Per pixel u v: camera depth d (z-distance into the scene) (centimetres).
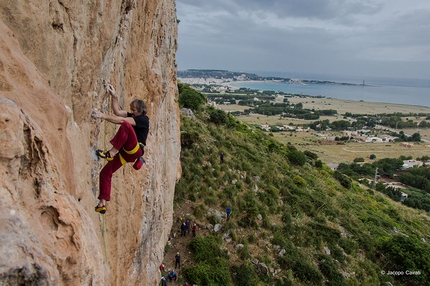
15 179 282
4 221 244
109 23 594
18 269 237
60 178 356
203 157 2991
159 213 1377
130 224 903
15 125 283
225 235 2186
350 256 2388
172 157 1881
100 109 645
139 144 502
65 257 311
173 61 2098
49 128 366
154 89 1120
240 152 3384
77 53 500
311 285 2003
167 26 1432
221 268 1906
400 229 3544
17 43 365
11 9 364
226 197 2539
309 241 2347
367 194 4825
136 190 959
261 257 2053
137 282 1044
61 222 324
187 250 2045
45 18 411
